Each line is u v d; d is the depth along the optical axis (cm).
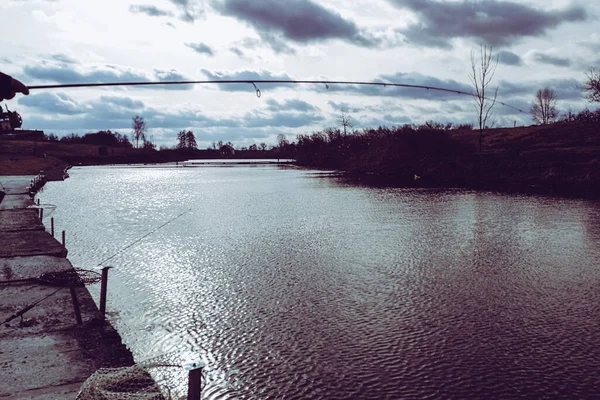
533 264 1590
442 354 934
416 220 2469
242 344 984
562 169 4378
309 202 3316
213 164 11256
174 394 591
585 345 970
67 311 948
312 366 886
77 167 10412
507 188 4088
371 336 1019
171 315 1141
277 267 1575
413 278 1440
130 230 2316
